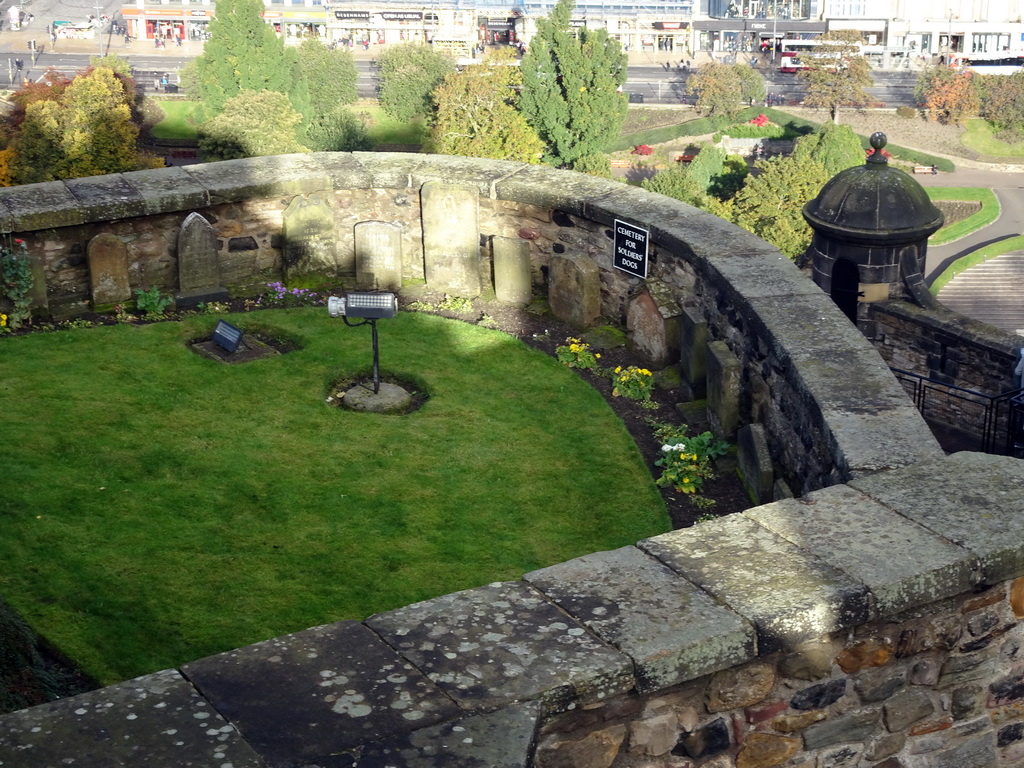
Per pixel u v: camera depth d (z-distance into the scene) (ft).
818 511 18.95
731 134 411.95
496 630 15.97
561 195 40.88
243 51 317.63
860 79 419.54
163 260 41.78
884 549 17.80
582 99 293.23
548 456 32.83
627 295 40.04
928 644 18.26
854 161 275.39
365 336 39.47
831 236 48.34
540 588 16.92
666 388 37.01
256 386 35.94
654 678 15.56
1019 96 412.77
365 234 42.45
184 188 41.22
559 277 40.88
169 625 24.95
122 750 13.64
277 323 40.01
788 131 410.93
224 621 25.17
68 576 26.30
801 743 17.81
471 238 42.42
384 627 15.98
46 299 40.01
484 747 14.01
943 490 19.49
